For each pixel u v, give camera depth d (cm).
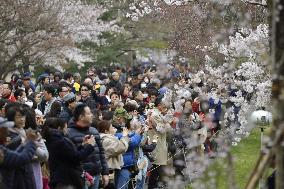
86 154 1430
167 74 2827
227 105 2575
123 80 4075
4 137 1294
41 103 2352
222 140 716
